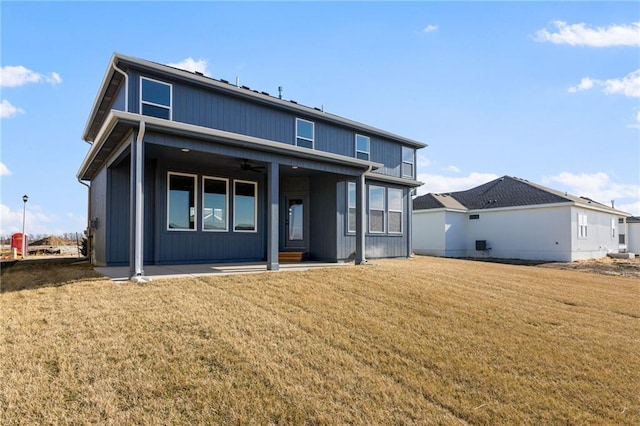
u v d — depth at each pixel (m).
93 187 13.02
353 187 13.18
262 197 11.90
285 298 6.34
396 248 15.47
